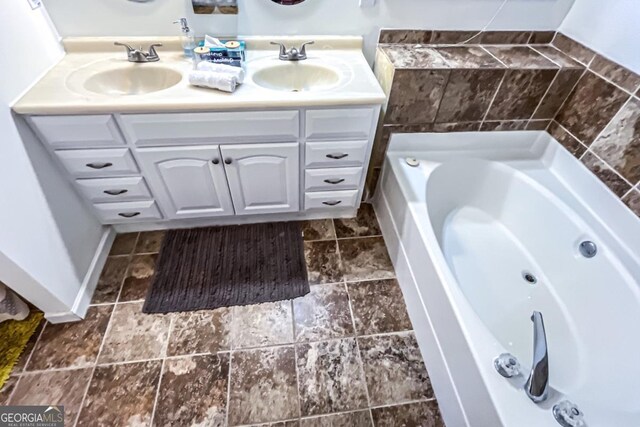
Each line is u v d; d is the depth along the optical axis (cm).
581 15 152
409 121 164
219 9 148
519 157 179
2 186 110
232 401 126
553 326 139
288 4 150
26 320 144
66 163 139
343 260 177
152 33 153
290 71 158
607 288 128
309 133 146
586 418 99
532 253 165
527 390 92
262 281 165
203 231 187
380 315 155
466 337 105
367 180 198
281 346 142
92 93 128
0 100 112
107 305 153
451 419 118
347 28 161
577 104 156
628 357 113
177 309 153
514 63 152
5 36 116
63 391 126
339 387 131
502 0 155
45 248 129
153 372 132
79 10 141
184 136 139
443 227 178
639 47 127
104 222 170
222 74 132
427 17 159
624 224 137
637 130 129
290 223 195
